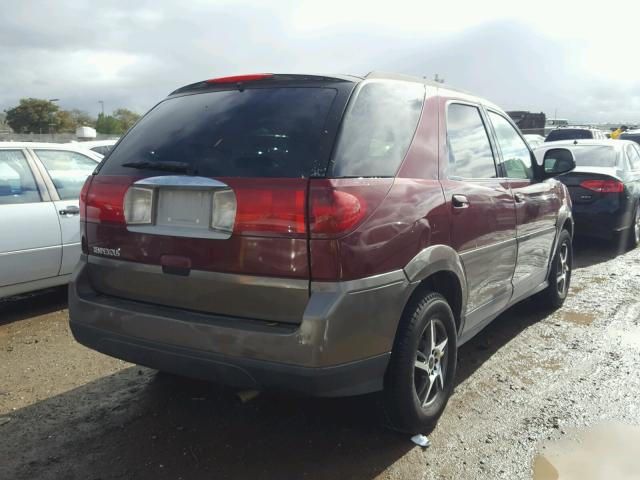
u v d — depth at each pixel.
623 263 7.73
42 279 5.27
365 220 2.57
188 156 2.83
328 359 2.46
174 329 2.71
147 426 3.29
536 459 2.97
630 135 20.27
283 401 3.59
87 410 3.49
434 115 3.40
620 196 8.08
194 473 2.83
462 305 3.42
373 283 2.61
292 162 2.58
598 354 4.40
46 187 5.36
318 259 2.45
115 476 2.80
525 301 5.52
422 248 2.93
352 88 2.87
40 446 3.07
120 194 2.94
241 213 2.55
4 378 3.96
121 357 2.97
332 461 2.93
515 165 4.45
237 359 2.56
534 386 3.83
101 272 3.09
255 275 2.56
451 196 3.23
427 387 3.14
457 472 2.85
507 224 3.96
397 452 3.02
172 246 2.76
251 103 2.96
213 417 3.39
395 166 2.92
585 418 3.39
